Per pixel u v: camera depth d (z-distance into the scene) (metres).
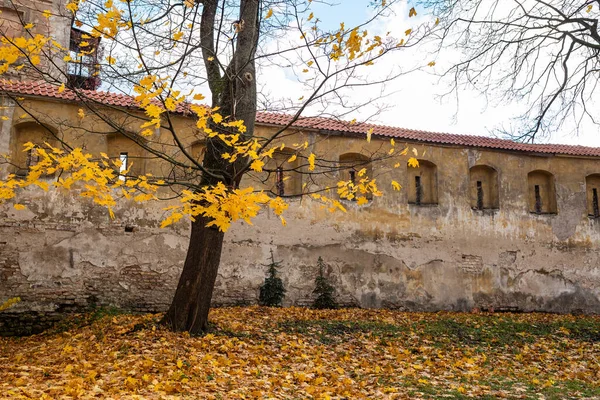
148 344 8.17
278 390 6.36
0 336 12.16
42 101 13.31
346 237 15.81
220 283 14.39
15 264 12.63
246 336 9.59
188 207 4.98
